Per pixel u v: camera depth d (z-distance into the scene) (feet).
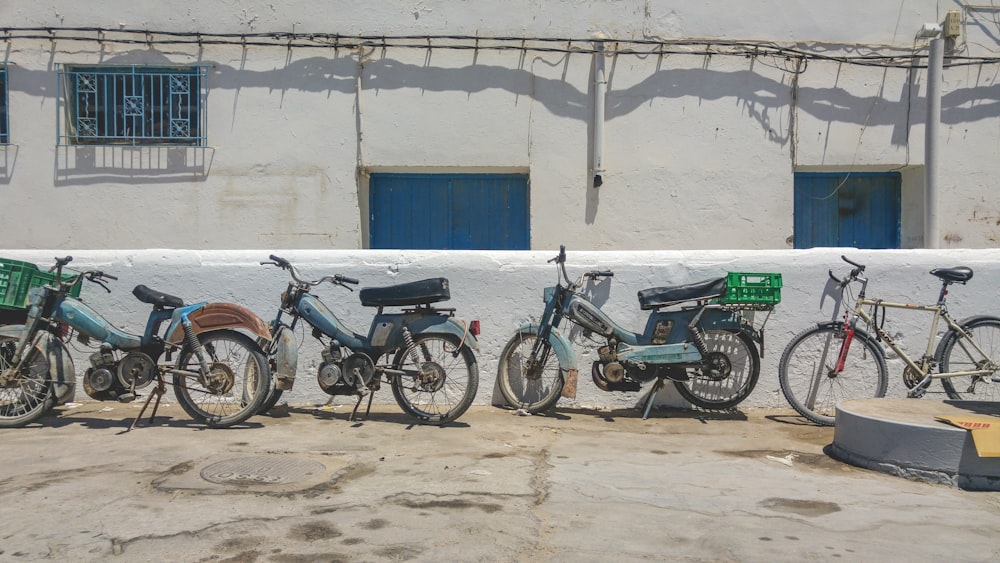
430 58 28.07
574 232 28.32
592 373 20.98
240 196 27.99
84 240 27.86
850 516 13.43
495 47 28.07
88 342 19.72
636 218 28.43
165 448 17.04
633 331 21.70
